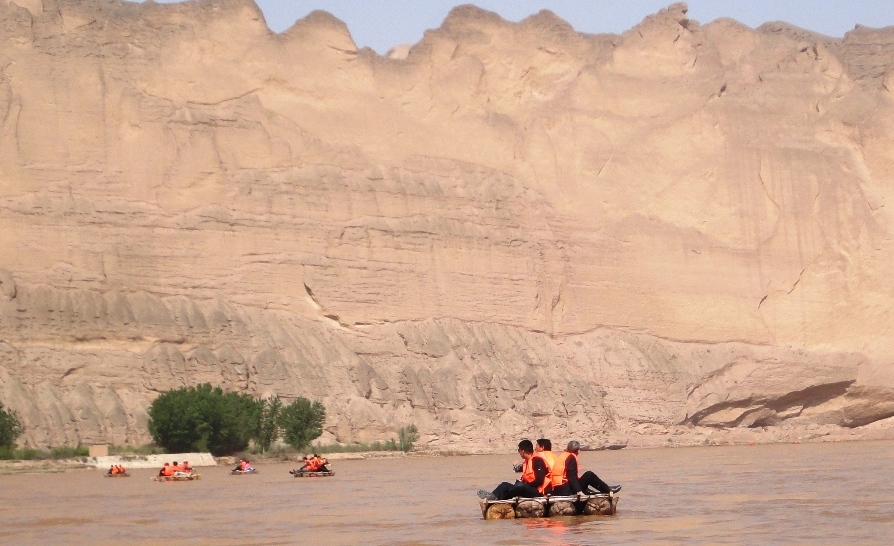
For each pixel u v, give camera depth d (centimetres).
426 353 9625
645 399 10112
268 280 9456
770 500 3362
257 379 8850
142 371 8538
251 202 9581
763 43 12219
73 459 7144
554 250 10438
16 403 7869
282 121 10138
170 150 9488
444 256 10038
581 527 2614
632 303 10556
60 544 2528
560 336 10325
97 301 8712
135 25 9988
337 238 9769
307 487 4638
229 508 3516
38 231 8800
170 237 9212
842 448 8281
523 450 2953
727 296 10744
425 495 3962
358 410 8944
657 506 3189
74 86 9369
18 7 9419
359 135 10481
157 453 7675
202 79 10056
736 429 10319
